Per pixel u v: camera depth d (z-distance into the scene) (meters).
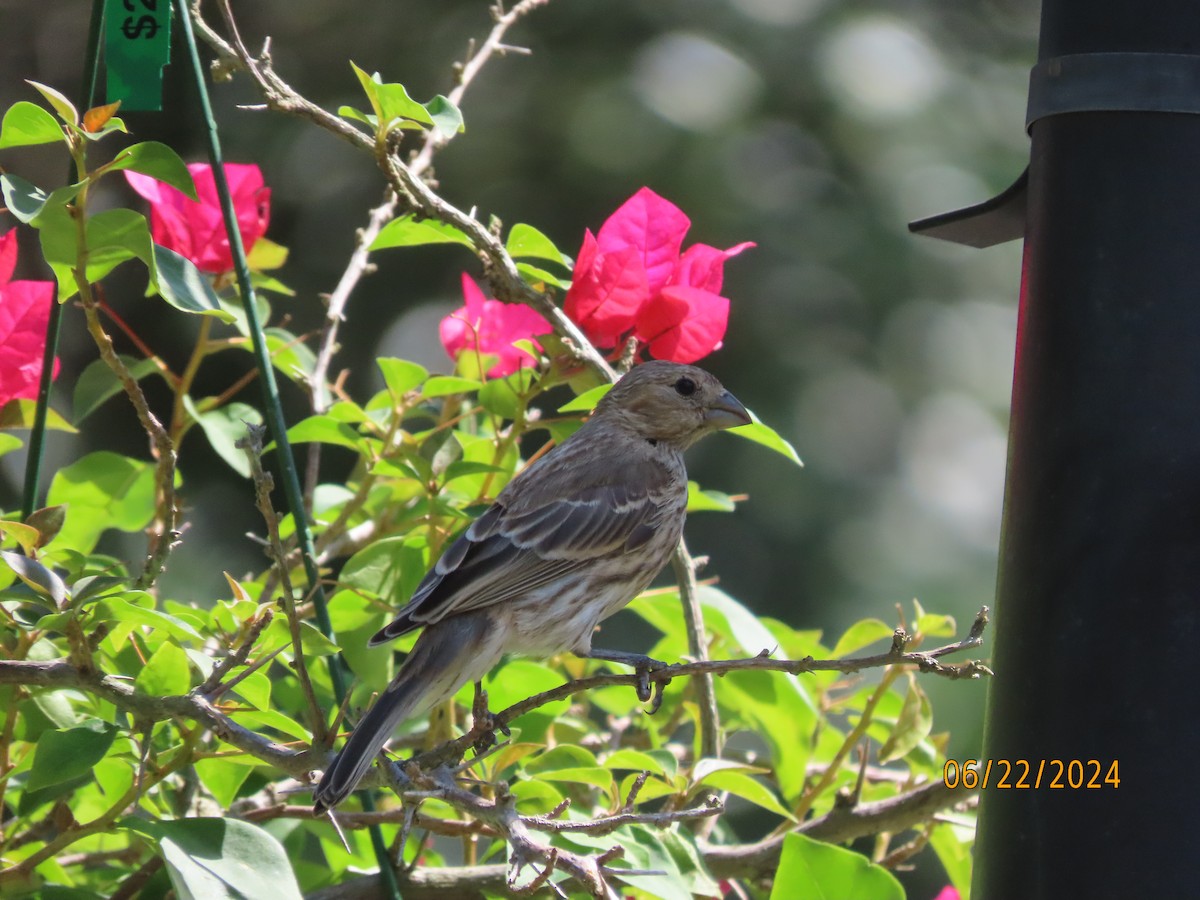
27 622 6.79
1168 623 6.29
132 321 16.92
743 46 17.84
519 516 7.73
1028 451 6.68
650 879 6.42
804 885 6.38
